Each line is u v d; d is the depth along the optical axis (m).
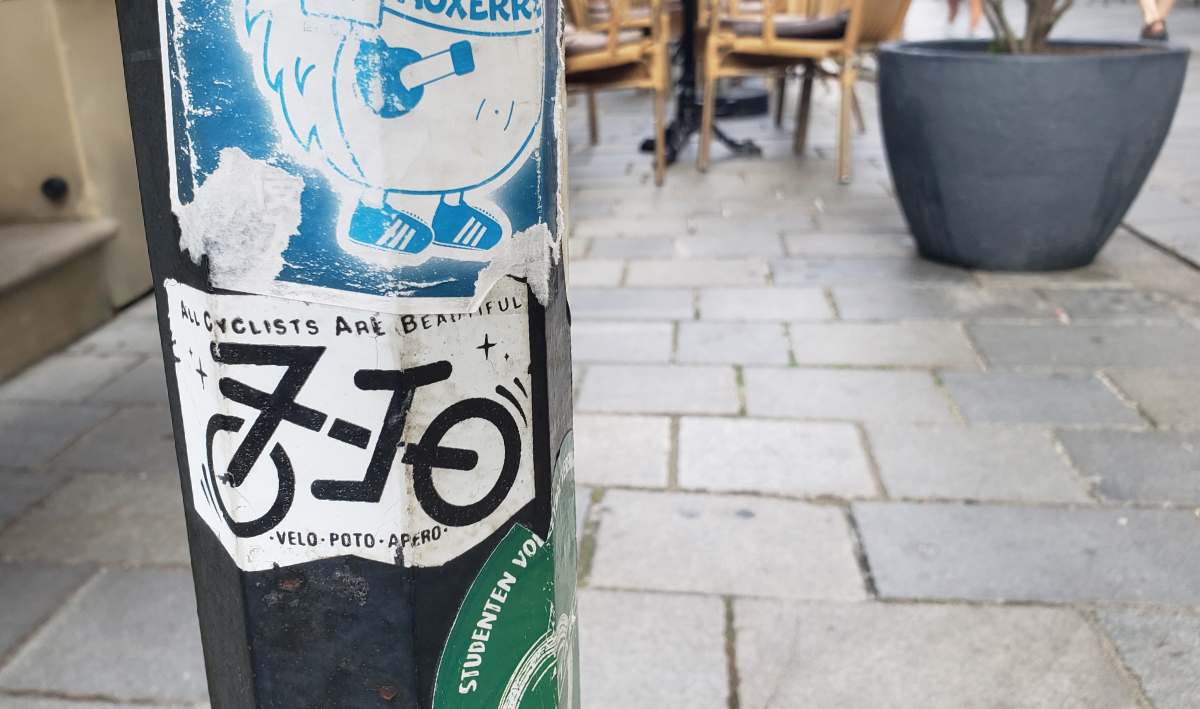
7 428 2.47
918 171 3.35
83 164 3.02
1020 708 1.41
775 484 2.06
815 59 5.03
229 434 0.61
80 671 1.57
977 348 2.73
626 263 3.68
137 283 3.36
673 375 2.64
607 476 2.12
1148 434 2.20
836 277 3.41
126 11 0.58
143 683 1.54
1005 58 2.98
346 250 0.56
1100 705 1.41
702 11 5.63
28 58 2.88
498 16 0.57
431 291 0.58
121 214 3.22
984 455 2.14
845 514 1.93
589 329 3.01
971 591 1.68
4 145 2.97
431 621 0.66
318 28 0.52
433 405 0.61
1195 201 4.09
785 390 2.52
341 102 0.54
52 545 1.94
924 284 3.30
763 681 1.48
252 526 0.63
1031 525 1.87
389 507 0.62
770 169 5.23
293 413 0.60
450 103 0.56
